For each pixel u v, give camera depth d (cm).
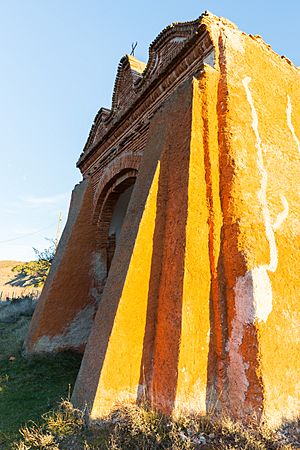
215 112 481
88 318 827
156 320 430
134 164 675
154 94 627
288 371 375
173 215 448
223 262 425
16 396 518
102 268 877
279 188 492
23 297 1920
